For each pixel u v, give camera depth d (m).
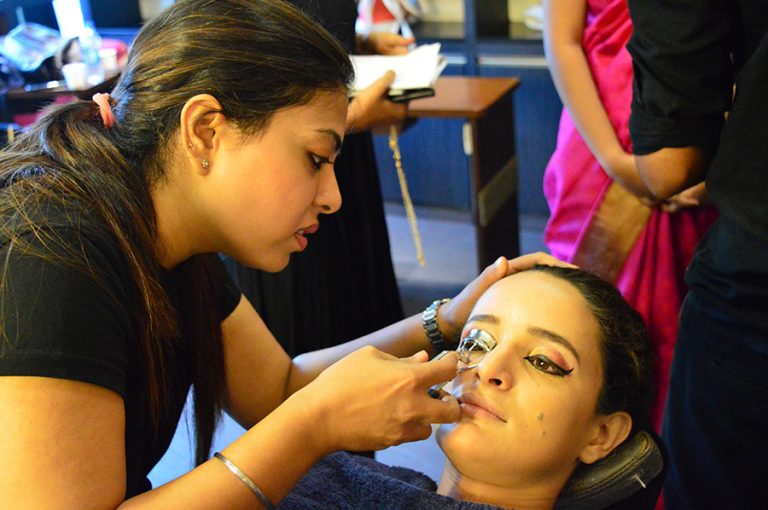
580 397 1.11
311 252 1.96
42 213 0.84
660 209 1.76
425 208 3.65
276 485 0.87
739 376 1.26
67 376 0.78
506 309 1.15
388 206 3.73
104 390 0.81
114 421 0.82
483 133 2.53
